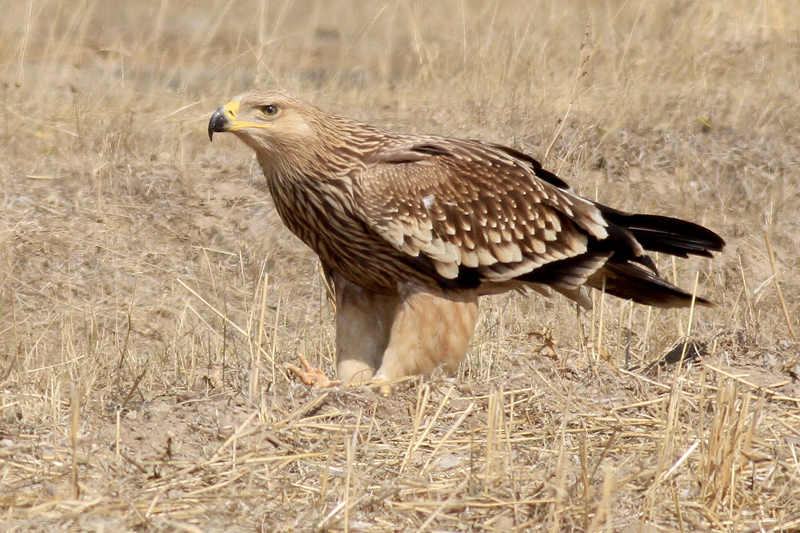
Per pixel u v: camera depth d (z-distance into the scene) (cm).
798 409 913
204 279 1392
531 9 2291
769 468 791
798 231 1523
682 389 943
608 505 668
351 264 1015
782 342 1069
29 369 1052
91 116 1802
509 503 728
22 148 1677
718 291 1355
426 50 2139
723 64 2016
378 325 1045
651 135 1695
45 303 1330
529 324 1194
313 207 988
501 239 1006
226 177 1598
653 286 1066
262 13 2097
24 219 1464
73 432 746
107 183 1562
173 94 2023
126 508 717
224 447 801
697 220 1529
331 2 3083
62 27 2558
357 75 2319
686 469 787
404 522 719
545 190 1029
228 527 704
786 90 1883
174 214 1507
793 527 712
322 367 1102
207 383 965
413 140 1020
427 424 874
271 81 2127
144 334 1281
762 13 2197
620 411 909
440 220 981
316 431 846
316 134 966
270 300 1367
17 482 754
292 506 732
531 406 905
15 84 1881
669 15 2169
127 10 2909
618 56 2006
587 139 1675
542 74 1912
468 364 1029
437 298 997
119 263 1411
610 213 1069
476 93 1852
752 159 1653
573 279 1040
